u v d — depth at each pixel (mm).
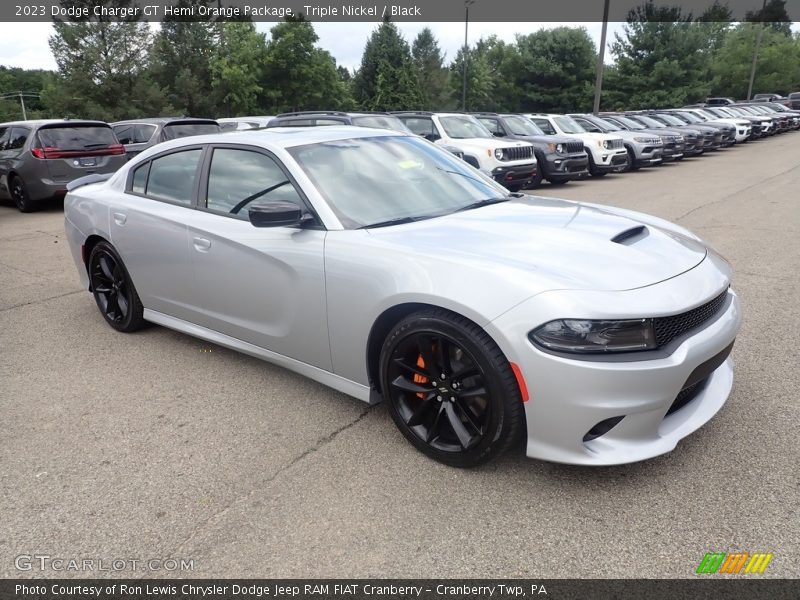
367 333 2797
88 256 4648
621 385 2213
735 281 5391
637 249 2664
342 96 48812
